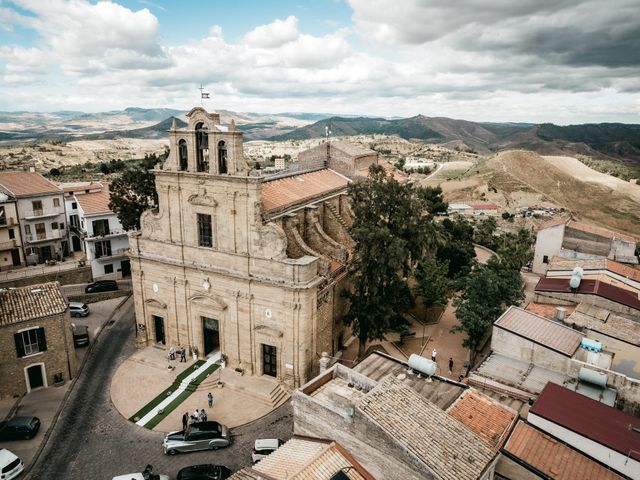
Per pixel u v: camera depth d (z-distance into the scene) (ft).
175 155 140.67
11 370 135.74
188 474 101.96
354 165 210.38
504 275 156.46
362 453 75.36
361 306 148.97
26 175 249.75
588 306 139.33
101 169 510.99
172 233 147.95
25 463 111.34
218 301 143.23
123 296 216.95
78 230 243.60
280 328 135.33
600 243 223.71
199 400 134.41
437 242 184.34
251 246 134.62
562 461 74.43
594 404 85.20
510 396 99.91
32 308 139.64
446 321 188.34
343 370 95.96
